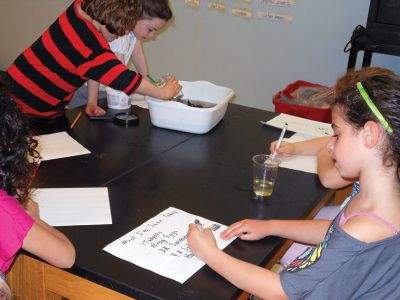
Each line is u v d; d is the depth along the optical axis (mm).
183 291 972
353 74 1056
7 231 998
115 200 1329
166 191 1398
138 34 2154
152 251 1095
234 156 1687
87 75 1882
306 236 1207
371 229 918
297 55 3332
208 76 3721
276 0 3260
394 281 938
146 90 1855
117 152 1665
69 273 1088
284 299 948
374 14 2615
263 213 1312
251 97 3607
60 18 1920
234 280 993
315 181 1532
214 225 1228
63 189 1374
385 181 951
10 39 4723
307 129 1978
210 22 3553
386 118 919
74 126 1890
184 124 1859
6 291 1053
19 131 1051
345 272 908
